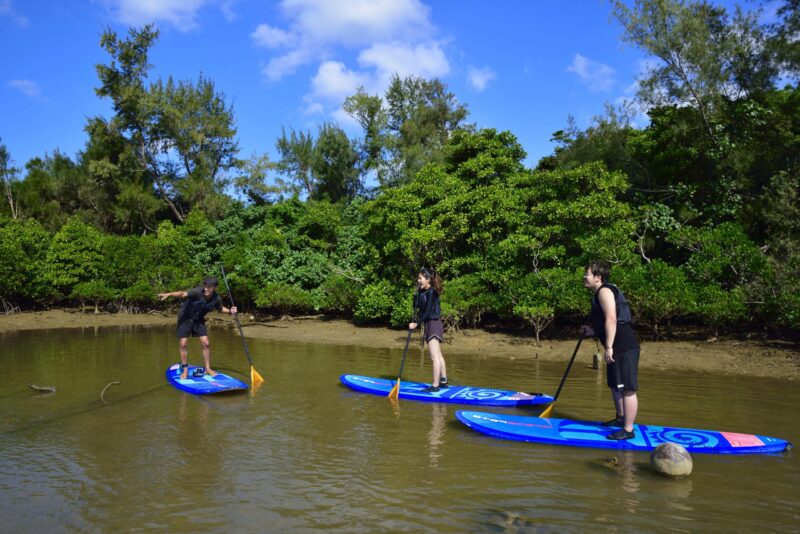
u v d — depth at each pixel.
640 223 14.13
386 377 9.27
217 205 29.31
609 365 5.65
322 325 17.53
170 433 5.92
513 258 14.30
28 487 4.43
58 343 13.76
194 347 13.02
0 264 19.66
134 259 22.17
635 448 5.43
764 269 11.48
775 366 9.78
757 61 13.70
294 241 21.89
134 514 3.94
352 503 4.13
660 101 14.64
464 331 14.77
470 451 5.36
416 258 15.26
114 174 30.47
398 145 28.27
